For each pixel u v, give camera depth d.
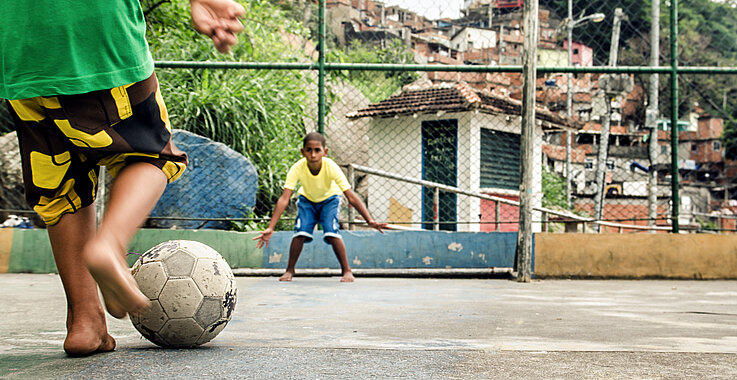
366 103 14.55
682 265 5.75
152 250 1.82
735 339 2.17
